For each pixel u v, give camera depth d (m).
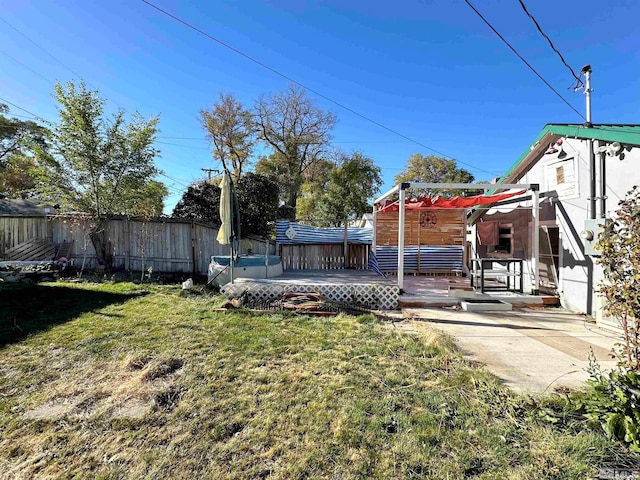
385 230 10.55
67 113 9.05
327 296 7.32
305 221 17.48
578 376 3.40
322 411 2.72
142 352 4.02
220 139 24.12
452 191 22.88
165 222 10.79
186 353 4.03
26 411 2.78
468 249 11.08
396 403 2.84
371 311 6.56
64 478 2.03
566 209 6.70
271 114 26.16
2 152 20.48
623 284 2.63
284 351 4.11
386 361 3.80
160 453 2.24
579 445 2.22
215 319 5.55
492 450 2.21
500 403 2.80
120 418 2.66
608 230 2.83
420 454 2.18
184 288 8.08
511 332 5.09
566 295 6.76
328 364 3.70
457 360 3.82
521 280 7.45
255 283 7.55
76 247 10.77
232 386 3.18
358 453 2.20
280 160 26.78
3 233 10.61
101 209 10.05
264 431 2.46
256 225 15.07
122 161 9.87
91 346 4.26
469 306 6.68
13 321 5.30
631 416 2.33
